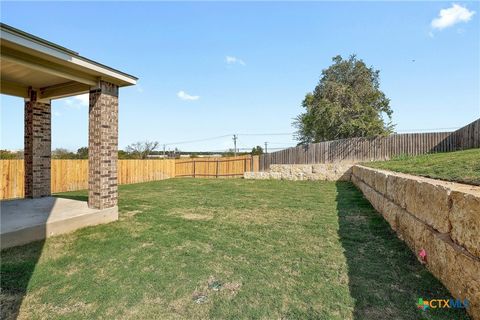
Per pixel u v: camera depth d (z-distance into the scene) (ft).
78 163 36.96
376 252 11.09
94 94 16.63
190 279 9.09
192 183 42.78
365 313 6.88
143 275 9.39
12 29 11.44
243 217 17.98
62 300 7.85
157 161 52.49
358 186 32.32
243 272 9.57
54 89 20.36
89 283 8.82
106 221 16.48
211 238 13.39
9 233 12.01
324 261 10.34
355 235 13.48
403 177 12.66
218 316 6.99
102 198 16.46
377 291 7.92
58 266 10.13
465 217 6.78
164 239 13.23
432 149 37.09
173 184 41.57
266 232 14.37
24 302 7.74
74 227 14.74
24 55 12.96
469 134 30.50
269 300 7.70
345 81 56.39
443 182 9.65
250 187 35.88
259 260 10.61
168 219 17.42
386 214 15.85
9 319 6.97
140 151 77.77
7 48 12.30
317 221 16.53
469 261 6.48
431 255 8.87
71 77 15.07
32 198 21.22
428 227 9.30
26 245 12.34
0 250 11.64
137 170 47.57
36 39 12.35
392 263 9.89
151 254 11.30
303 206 21.53
